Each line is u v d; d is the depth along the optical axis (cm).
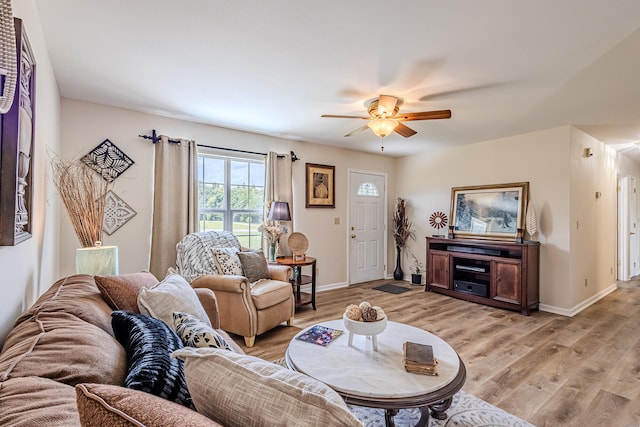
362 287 513
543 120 355
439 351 175
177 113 339
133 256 331
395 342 187
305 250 421
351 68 233
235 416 65
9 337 91
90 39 198
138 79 256
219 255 314
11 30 78
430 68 231
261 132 418
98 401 51
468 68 231
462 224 470
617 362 254
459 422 181
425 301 429
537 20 174
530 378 229
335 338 191
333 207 507
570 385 221
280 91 277
